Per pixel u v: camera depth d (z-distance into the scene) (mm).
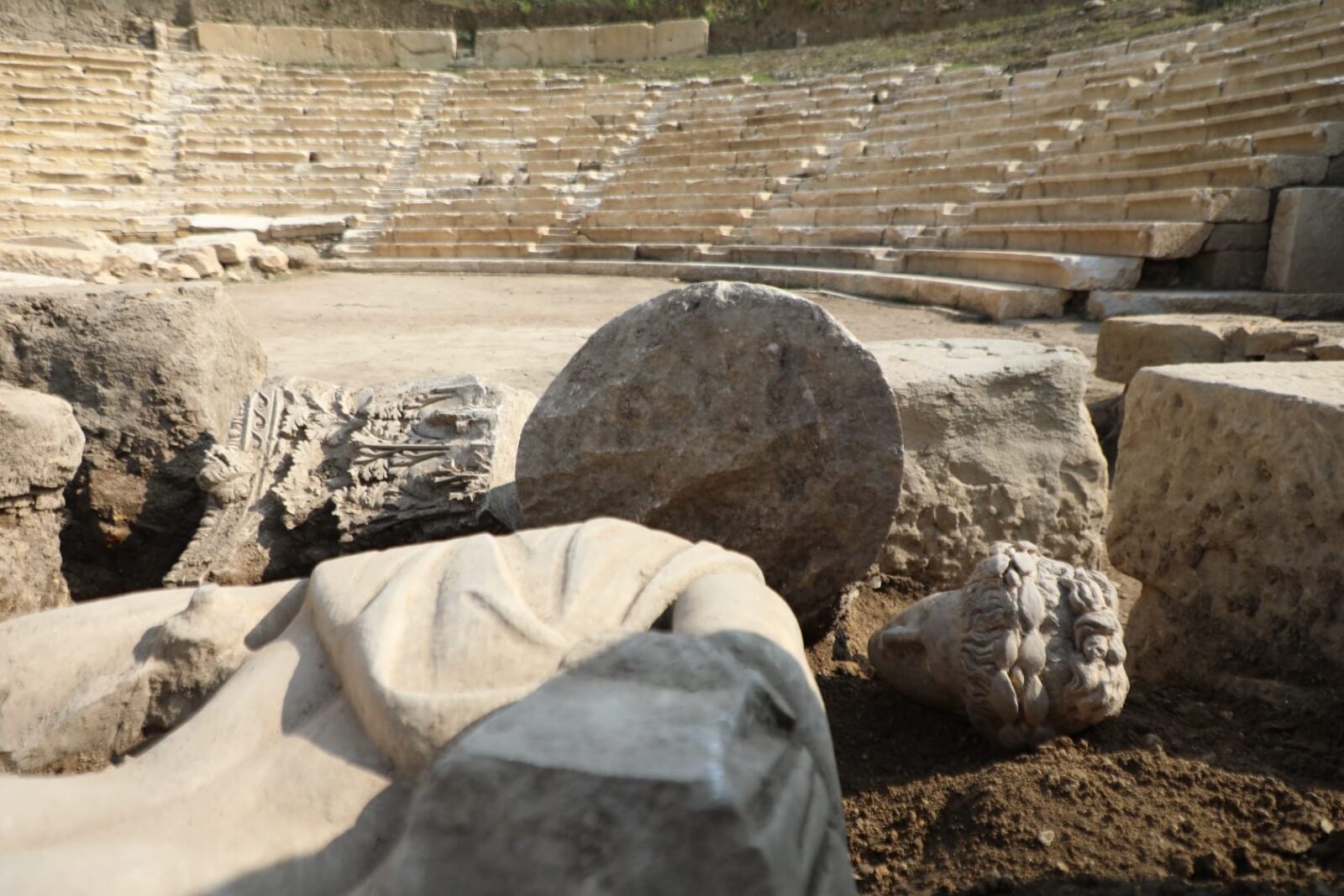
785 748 1562
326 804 1726
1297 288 10656
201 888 1585
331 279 16688
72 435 3867
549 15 26516
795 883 1368
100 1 24078
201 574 4176
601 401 3584
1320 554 3143
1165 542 3836
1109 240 11648
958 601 3012
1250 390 3408
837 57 22719
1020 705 2771
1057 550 4574
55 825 1691
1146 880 2287
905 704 3293
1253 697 3283
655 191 19359
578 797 1362
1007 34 20734
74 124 20609
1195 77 14445
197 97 22969
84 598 4582
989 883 2334
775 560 3582
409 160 21812
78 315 4535
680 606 2000
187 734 1935
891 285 13328
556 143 21672
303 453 4539
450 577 2062
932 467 4375
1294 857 2328
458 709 1727
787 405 3451
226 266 16094
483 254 18328
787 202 17578
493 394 4695
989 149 15531
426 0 26172
